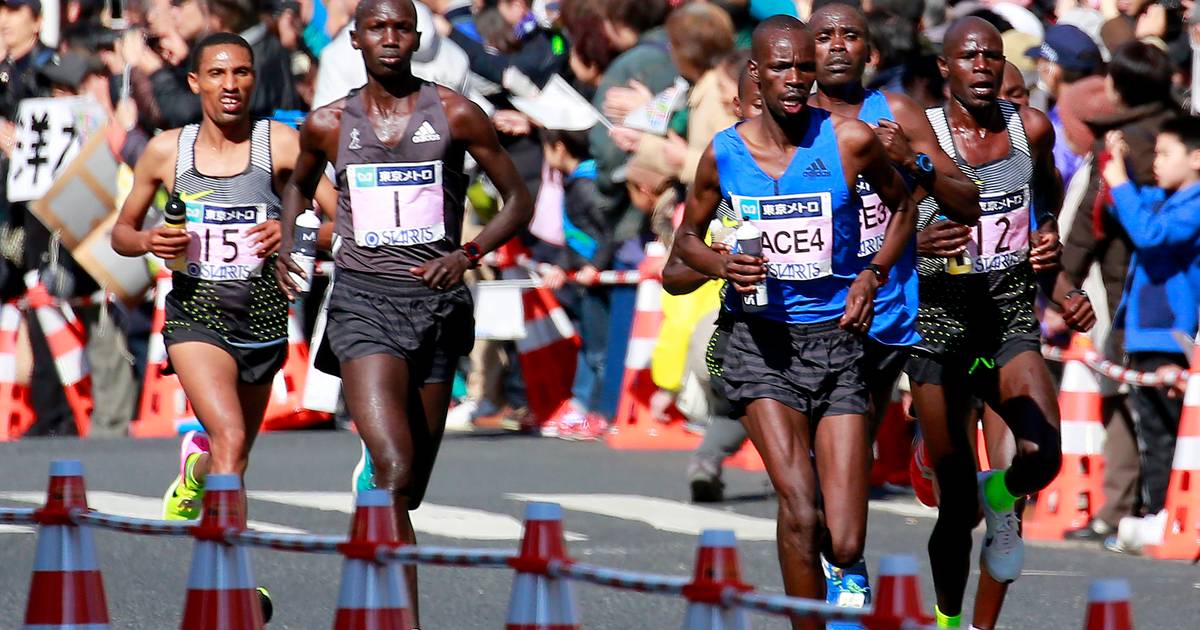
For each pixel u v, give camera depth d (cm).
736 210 2161
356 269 2358
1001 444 2486
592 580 1609
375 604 1794
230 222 2645
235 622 1952
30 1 5000
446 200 2372
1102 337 3481
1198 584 2892
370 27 2342
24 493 3638
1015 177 2408
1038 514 3438
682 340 4078
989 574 2420
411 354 2334
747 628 1516
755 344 2164
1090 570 3023
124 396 4797
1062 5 4184
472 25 4666
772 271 2147
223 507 1969
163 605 2662
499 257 4656
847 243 2159
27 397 4872
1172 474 3169
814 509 2081
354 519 1819
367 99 2369
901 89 2711
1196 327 3222
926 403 2408
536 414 4719
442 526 3309
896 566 1370
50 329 4781
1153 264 3238
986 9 3972
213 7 4206
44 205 3997
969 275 2394
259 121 2686
